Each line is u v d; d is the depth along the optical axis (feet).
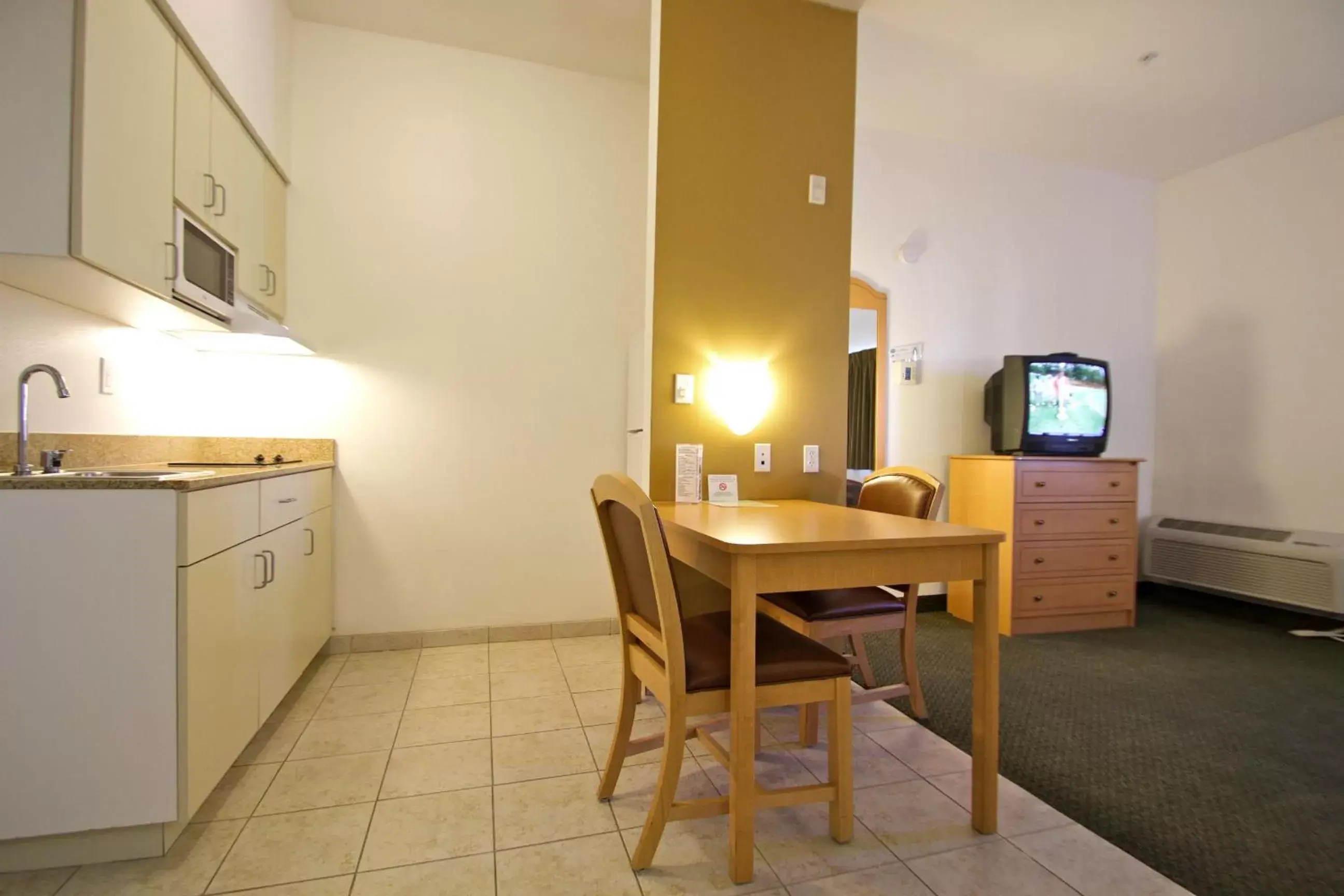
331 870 4.55
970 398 12.71
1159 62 9.74
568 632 10.15
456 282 9.74
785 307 8.05
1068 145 12.59
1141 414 14.10
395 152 9.50
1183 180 13.83
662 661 4.93
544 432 10.10
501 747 6.48
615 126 10.43
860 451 12.16
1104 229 13.74
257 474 5.98
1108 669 9.28
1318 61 9.67
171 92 5.73
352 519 9.34
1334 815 5.51
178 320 6.66
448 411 9.71
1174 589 13.61
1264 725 7.34
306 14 8.98
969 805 5.61
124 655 4.50
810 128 8.16
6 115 4.40
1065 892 4.48
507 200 9.95
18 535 4.32
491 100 9.87
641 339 9.27
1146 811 5.53
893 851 4.91
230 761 5.40
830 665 4.88
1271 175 12.37
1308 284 11.84
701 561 5.22
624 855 4.79
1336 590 10.90
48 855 4.49
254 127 7.59
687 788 5.78
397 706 7.47
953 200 12.57
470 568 9.80
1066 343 13.44
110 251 4.83
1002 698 8.14
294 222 9.11
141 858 4.62
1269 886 4.58
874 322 12.07
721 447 7.82
